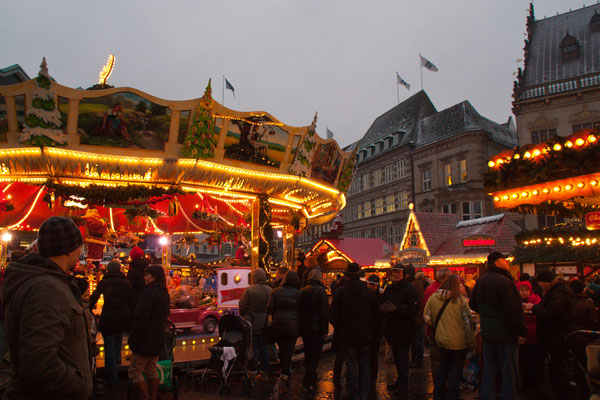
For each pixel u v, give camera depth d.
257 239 13.61
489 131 38.78
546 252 15.65
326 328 7.31
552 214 10.26
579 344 6.23
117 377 7.14
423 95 49.12
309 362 7.34
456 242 19.42
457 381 6.08
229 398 6.76
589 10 35.94
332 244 22.20
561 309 6.28
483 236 17.75
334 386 7.47
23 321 2.23
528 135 32.28
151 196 11.34
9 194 15.70
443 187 38.69
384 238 46.28
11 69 24.25
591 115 30.38
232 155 11.99
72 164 10.72
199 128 11.12
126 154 10.88
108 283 7.02
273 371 8.83
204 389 7.32
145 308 5.54
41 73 9.88
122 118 10.68
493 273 5.79
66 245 2.63
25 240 23.83
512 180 8.35
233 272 11.16
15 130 10.11
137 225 19.17
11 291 2.34
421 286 8.76
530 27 37.69
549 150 7.59
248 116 11.86
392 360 9.94
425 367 9.27
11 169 10.61
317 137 13.58
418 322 7.71
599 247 14.20
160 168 11.37
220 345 7.55
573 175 7.38
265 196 13.70
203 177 11.95
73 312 2.46
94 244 12.37
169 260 17.91
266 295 8.12
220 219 16.78
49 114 10.15
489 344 5.71
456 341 6.06
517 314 5.42
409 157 43.03
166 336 6.64
